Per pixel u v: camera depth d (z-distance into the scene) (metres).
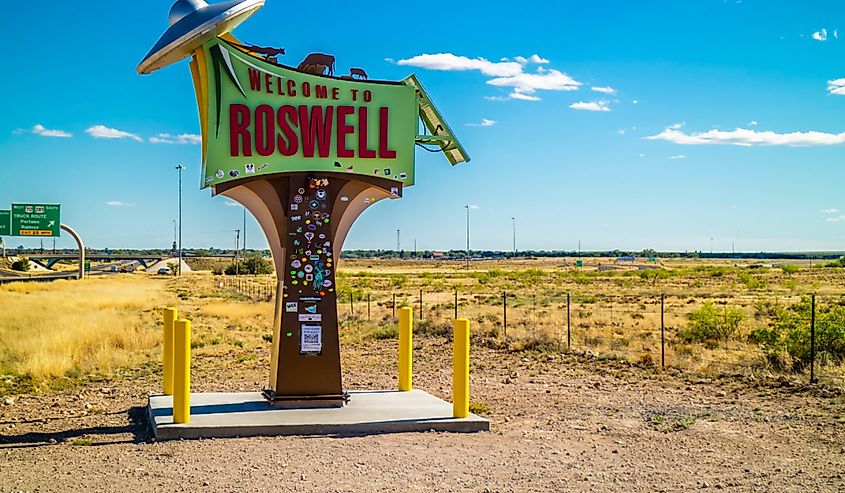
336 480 8.78
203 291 64.25
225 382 16.98
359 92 12.77
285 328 12.49
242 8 11.83
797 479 9.12
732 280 86.62
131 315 35.44
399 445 10.55
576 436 11.39
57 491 8.30
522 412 13.33
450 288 70.06
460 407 11.82
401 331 14.19
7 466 9.39
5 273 121.50
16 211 80.56
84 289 61.03
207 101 12.28
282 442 10.68
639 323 31.94
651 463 9.80
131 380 17.20
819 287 64.94
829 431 11.79
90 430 11.62
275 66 12.48
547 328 28.50
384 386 16.19
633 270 129.62
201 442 10.68
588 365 19.16
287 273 12.54
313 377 12.50
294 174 12.60
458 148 13.41
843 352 18.48
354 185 12.93
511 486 8.68
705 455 10.27
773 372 17.45
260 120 12.42
